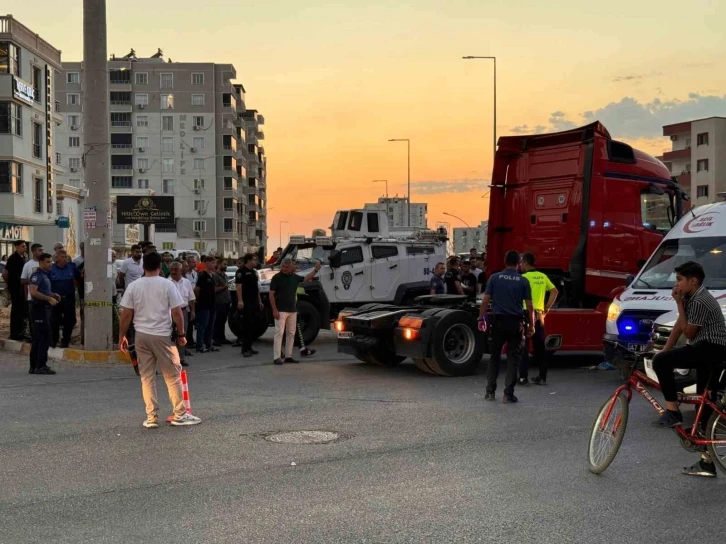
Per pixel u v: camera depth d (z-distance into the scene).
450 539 4.89
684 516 5.36
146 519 5.29
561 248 14.28
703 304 6.55
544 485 6.11
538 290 11.36
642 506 5.58
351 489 5.98
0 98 36.62
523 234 15.05
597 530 5.06
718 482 6.23
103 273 13.96
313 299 16.75
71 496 5.81
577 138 14.16
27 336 15.77
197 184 97.81
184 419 8.41
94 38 14.01
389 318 12.61
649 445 7.50
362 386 11.16
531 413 9.09
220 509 5.49
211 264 16.05
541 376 11.37
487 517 5.31
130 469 6.57
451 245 49.50
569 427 8.31
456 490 5.96
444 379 11.88
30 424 8.42
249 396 10.27
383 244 18.20
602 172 13.88
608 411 6.50
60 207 47.88
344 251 17.61
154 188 97.25
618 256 14.08
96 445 7.45
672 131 79.31
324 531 5.04
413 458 6.95
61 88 100.50
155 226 96.06
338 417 8.84
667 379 6.62
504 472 6.50
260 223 131.75
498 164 15.30
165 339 8.30
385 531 5.04
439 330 11.96
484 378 11.98
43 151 41.16
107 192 14.10
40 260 12.23
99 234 13.95
